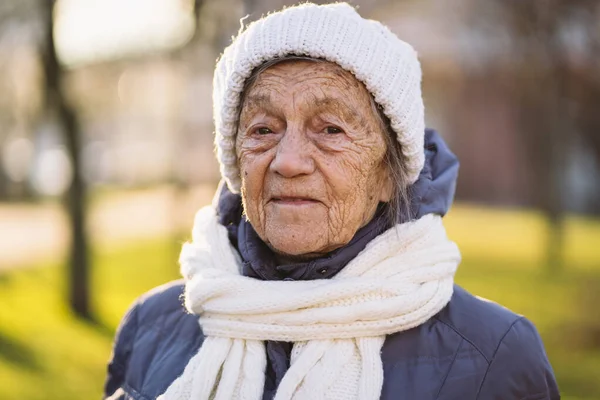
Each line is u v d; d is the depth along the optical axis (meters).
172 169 12.06
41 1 7.02
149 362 1.81
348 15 1.56
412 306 1.54
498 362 1.56
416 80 1.64
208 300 1.65
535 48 10.20
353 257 1.62
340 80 1.53
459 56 14.32
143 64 7.76
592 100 11.34
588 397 4.65
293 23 1.53
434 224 1.67
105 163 30.48
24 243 12.90
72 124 7.42
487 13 11.32
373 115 1.58
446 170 1.78
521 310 6.97
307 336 1.54
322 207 1.54
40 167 24.89
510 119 17.80
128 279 9.28
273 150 1.55
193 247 1.80
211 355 1.61
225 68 1.67
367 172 1.57
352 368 1.53
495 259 10.29
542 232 10.80
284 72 1.54
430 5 13.45
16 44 8.18
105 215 17.44
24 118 12.45
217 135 1.73
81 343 6.28
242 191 1.63
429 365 1.55
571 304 6.82
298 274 1.62
